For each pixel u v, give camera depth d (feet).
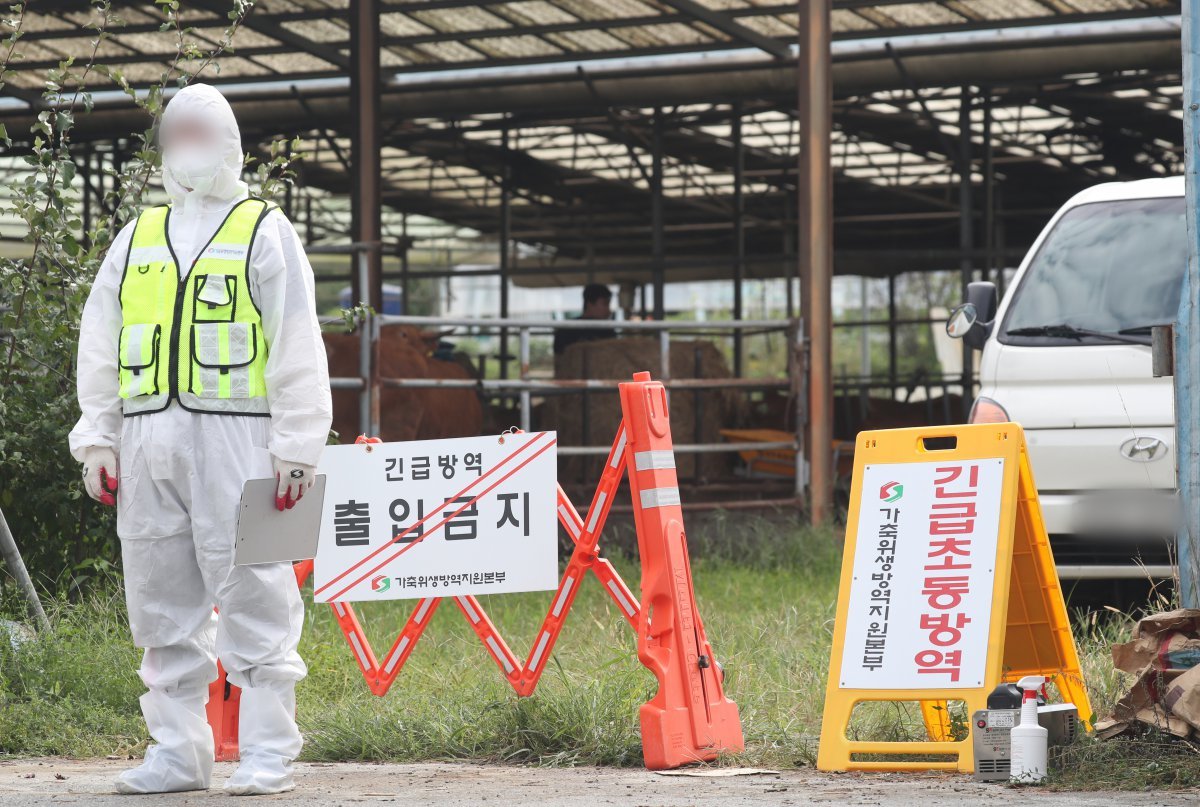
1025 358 52.37
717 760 33.91
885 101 127.03
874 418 113.91
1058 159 150.92
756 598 60.49
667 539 34.27
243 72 119.96
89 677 41.24
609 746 35.06
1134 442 50.03
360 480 37.96
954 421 125.18
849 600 33.14
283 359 29.22
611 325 77.36
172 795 29.25
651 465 34.40
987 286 55.11
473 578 36.96
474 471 37.11
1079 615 48.16
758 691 40.55
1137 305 52.75
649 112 136.67
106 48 110.32
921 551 32.73
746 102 134.10
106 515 51.08
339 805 27.40
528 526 36.60
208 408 28.94
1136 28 102.94
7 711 39.01
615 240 190.80
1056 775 29.66
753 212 170.60
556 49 111.65
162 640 29.81
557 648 48.37
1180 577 34.47
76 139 128.57
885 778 31.24
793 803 26.96
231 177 29.86
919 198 164.35
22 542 51.39
